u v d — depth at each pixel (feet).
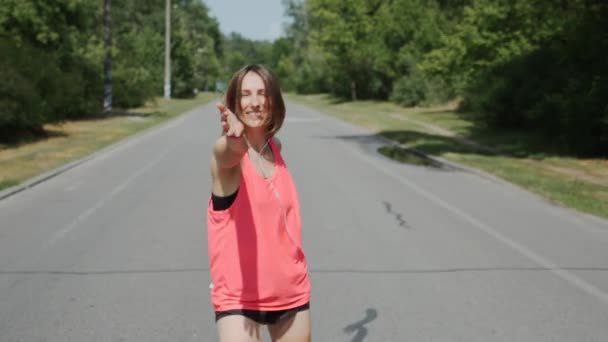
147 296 20.13
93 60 114.52
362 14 180.34
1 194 37.86
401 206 36.63
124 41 160.66
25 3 94.79
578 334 17.39
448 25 143.43
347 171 51.75
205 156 60.29
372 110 166.09
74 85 100.32
